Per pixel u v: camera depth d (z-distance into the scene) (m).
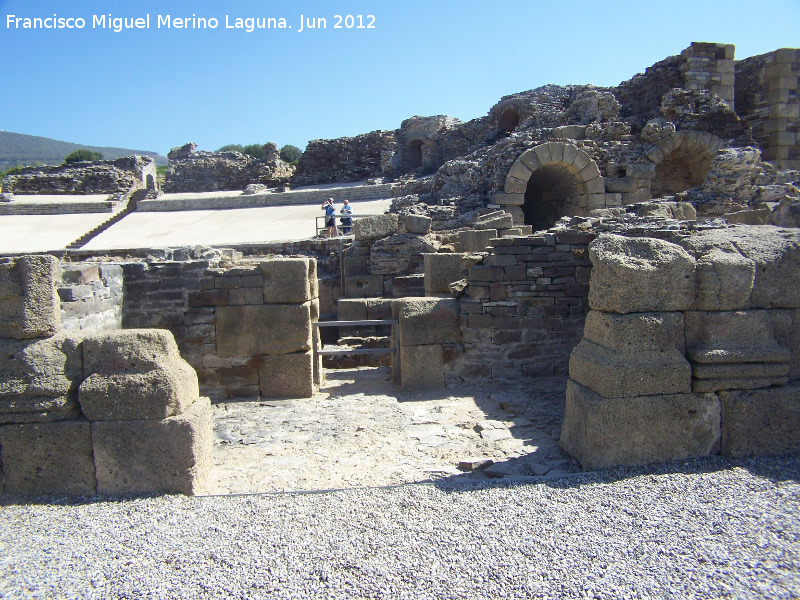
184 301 7.19
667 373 4.39
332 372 8.92
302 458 5.18
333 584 3.12
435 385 7.52
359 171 31.83
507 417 6.16
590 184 16.16
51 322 4.32
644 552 3.32
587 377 4.64
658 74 19.52
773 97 18.66
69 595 3.12
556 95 22.66
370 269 12.62
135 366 4.29
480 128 26.12
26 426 4.23
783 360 4.48
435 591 3.04
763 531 3.48
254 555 3.41
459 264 8.29
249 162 33.00
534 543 3.44
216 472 4.86
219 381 7.28
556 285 7.52
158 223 24.34
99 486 4.29
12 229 23.64
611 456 4.42
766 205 11.69
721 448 4.54
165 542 3.59
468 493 4.11
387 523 3.72
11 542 3.64
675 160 18.09
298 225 21.58
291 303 7.23
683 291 4.46
